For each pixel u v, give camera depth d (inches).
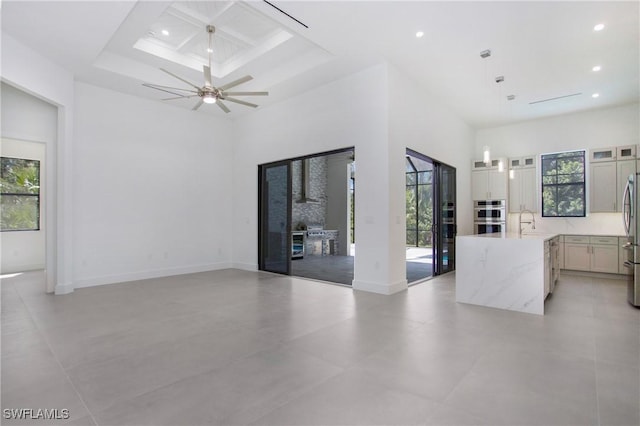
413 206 457.7
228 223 291.3
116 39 179.9
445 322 135.7
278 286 209.5
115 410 73.4
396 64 191.8
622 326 130.2
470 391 81.2
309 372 91.6
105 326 131.3
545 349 107.1
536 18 147.1
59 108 190.5
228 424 68.3
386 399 77.7
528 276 151.5
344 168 422.6
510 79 211.2
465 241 168.4
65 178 192.4
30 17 141.3
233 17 166.4
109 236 220.5
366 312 150.3
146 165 240.2
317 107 223.8
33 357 102.0
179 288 203.5
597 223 262.7
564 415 71.2
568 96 238.2
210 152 279.4
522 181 295.3
